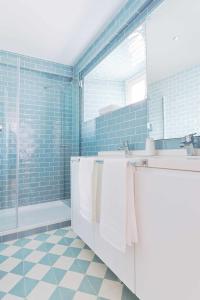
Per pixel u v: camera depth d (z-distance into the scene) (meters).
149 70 1.56
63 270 1.30
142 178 0.88
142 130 1.64
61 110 2.84
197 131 1.19
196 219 0.65
